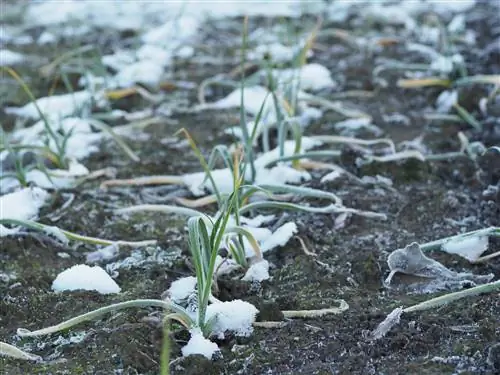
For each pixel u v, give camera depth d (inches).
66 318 73.0
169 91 102.4
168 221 82.5
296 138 86.4
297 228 79.8
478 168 86.2
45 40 117.0
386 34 114.3
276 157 86.9
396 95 99.9
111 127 95.6
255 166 86.0
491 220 80.9
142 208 80.7
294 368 69.1
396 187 85.0
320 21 105.3
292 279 75.7
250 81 100.7
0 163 89.0
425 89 100.4
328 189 84.7
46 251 79.1
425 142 91.4
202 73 106.3
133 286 75.8
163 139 93.5
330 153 85.0
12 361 69.9
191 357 68.9
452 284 74.9
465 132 92.4
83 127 94.5
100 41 115.8
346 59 108.3
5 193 85.4
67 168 88.7
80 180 86.8
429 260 75.7
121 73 104.7
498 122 92.4
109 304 74.0
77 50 103.9
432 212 82.0
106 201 84.8
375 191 84.5
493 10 122.0
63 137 91.8
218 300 72.7
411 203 83.0
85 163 90.0
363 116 95.1
